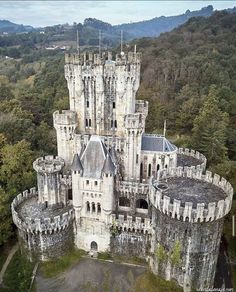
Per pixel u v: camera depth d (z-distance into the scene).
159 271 71.25
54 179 80.50
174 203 63.09
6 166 105.06
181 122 170.00
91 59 84.69
